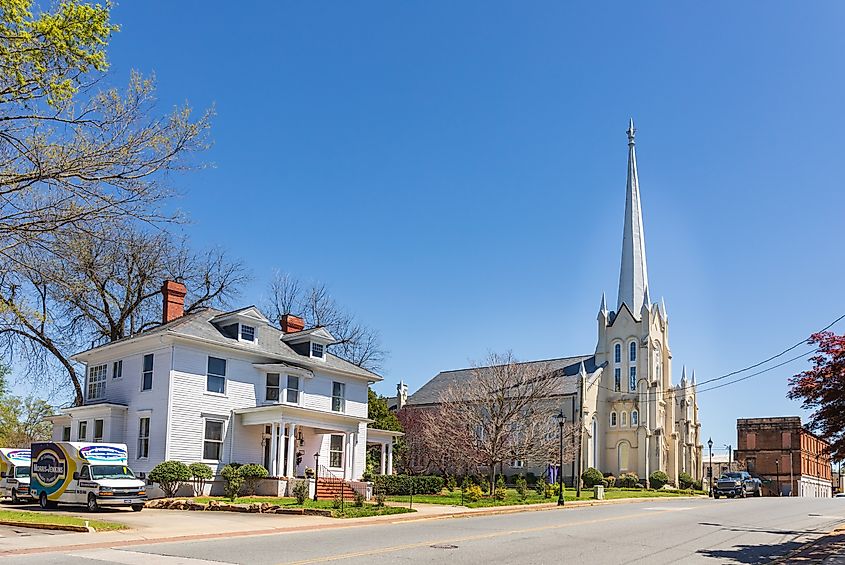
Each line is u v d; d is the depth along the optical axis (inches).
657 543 807.7
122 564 592.7
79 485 1152.8
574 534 878.4
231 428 1519.4
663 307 3184.1
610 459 2955.2
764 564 661.9
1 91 714.2
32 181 778.2
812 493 3506.4
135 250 1728.6
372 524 999.6
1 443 2746.1
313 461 1643.7
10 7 690.8
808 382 768.9
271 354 1609.3
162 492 1368.1
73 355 1675.7
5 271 850.8
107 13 733.9
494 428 1930.4
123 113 811.4
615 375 3043.8
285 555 651.5
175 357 1453.0
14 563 593.6
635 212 3223.4
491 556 673.0
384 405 2223.2
